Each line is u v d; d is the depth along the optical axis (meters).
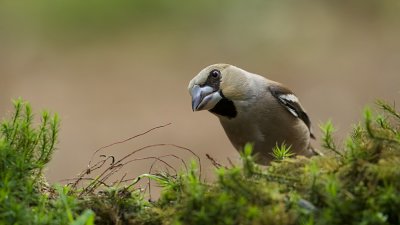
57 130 5.48
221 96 8.82
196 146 19.56
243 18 29.48
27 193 4.79
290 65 25.91
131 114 22.11
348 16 28.94
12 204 4.46
